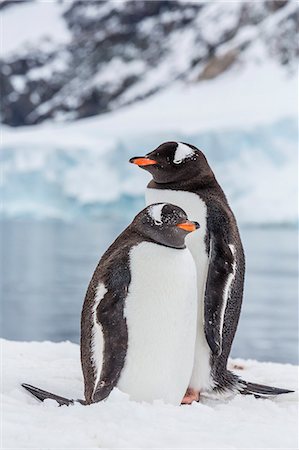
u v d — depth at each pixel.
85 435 6.89
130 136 100.56
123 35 191.50
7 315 57.62
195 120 117.94
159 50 181.12
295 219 91.50
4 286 69.88
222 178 93.88
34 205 96.00
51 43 196.88
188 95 148.88
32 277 74.75
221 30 167.12
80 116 186.00
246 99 136.12
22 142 99.56
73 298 64.25
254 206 92.88
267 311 57.22
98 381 8.07
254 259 83.69
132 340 8.06
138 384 8.16
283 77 142.38
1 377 9.74
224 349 9.28
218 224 9.04
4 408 7.68
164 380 8.24
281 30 151.12
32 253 93.81
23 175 95.44
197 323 8.99
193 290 8.31
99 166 96.75
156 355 8.12
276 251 90.44
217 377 9.34
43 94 191.25
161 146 9.44
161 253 8.14
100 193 95.88
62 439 6.78
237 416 7.89
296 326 52.72
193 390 9.23
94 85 184.50
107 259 8.41
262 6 161.38
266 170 94.56
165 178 9.30
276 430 7.37
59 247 99.75
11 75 192.62
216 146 95.75
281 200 92.19
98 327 8.20
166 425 7.22
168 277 8.09
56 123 185.38
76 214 97.06
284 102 128.50
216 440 6.94
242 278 9.38
